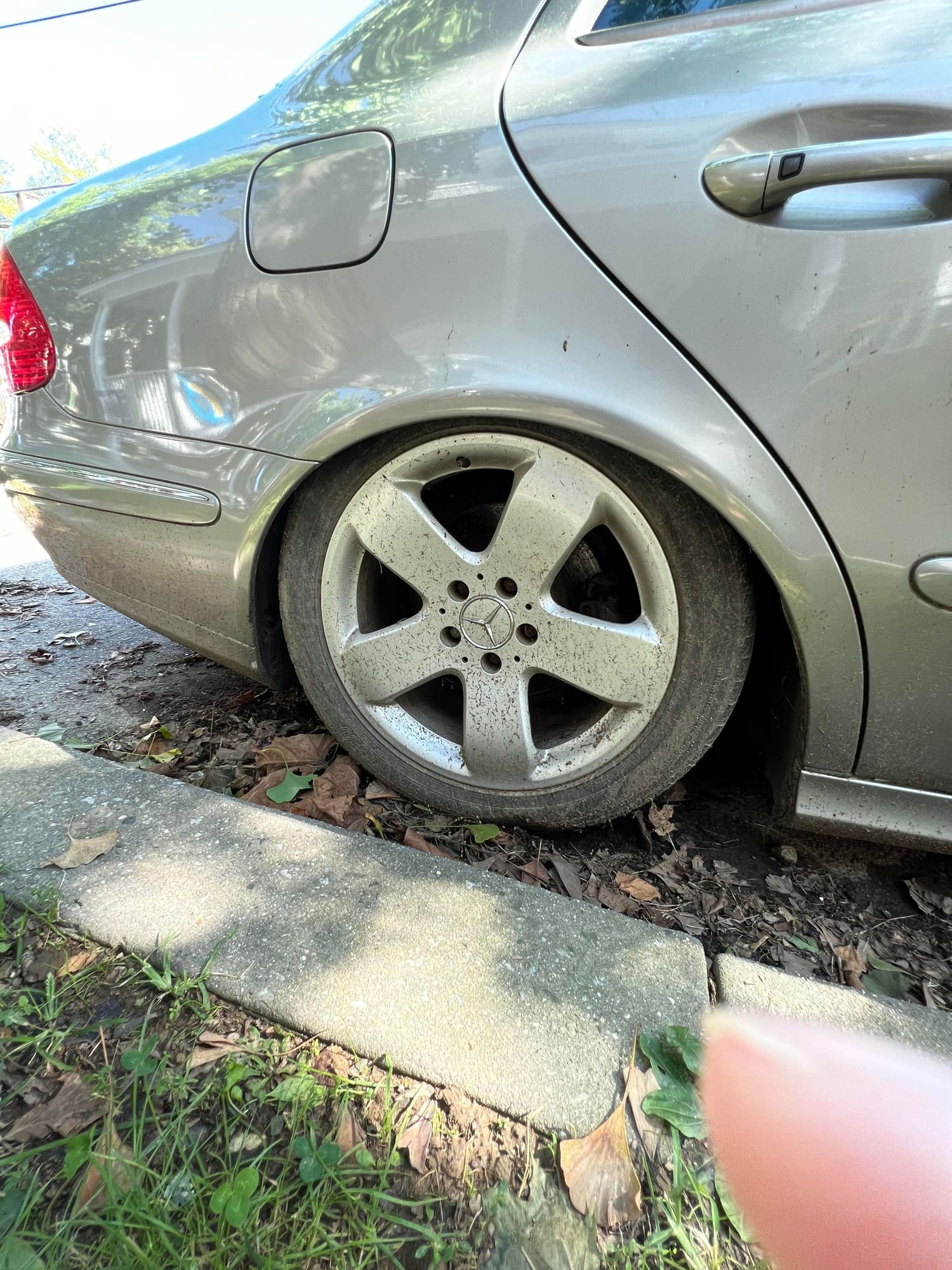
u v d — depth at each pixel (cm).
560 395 113
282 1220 74
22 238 152
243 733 197
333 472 138
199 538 148
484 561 132
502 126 112
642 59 107
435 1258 72
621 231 107
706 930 134
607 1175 79
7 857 122
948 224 95
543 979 101
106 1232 72
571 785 143
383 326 122
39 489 161
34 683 231
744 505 109
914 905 141
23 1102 86
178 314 137
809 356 103
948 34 93
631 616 143
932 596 106
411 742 153
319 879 119
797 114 97
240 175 129
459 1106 85
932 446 101
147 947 105
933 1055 94
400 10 125
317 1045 92
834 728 121
